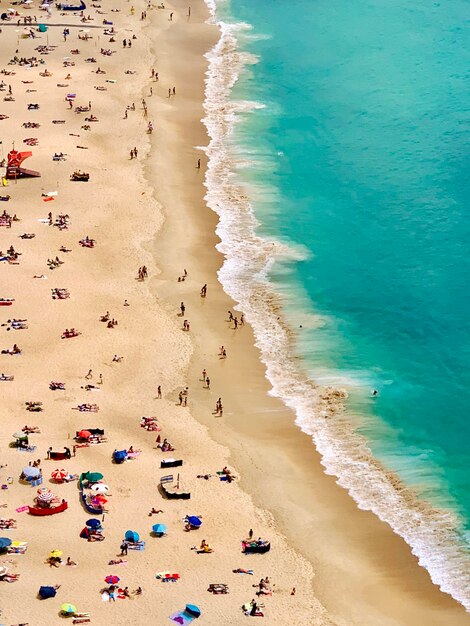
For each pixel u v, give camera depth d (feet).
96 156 414.82
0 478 249.75
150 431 271.90
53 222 365.40
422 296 342.44
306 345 316.19
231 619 215.72
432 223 384.06
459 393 297.53
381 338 321.32
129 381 290.56
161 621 213.87
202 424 277.64
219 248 363.56
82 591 219.82
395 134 452.76
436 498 259.39
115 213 375.86
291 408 288.30
